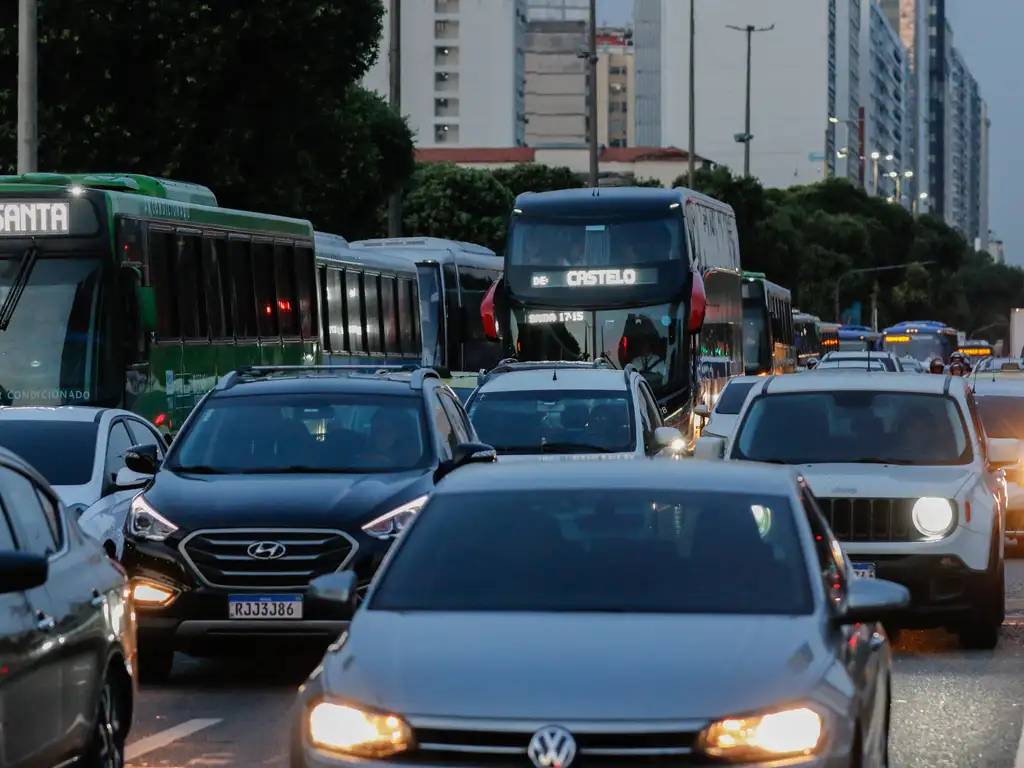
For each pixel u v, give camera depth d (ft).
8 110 376.89
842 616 66.64
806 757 57.93
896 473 136.46
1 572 63.10
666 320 287.28
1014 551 211.00
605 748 57.16
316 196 493.77
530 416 167.02
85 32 370.32
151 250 211.00
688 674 59.62
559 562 68.64
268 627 116.06
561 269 290.15
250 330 239.30
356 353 306.14
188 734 99.66
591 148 539.29
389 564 69.77
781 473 75.46
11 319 201.46
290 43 391.86
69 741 73.87
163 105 378.73
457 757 57.52
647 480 73.46
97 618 77.97
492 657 60.85
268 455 128.16
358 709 59.11
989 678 119.55
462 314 379.35
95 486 138.00
